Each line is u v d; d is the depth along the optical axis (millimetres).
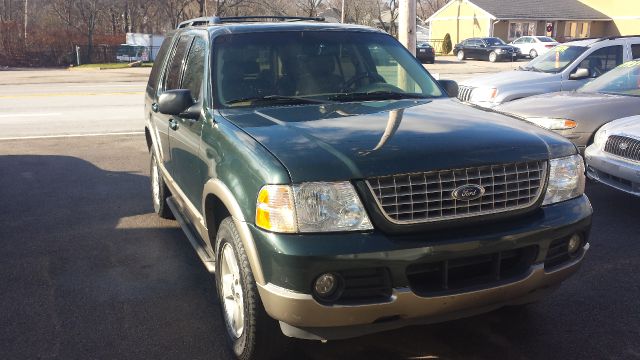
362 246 2994
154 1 48938
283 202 3041
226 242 3645
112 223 6371
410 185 3096
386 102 4324
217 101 4195
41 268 5145
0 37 38750
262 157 3219
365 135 3393
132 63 37688
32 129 12492
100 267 5160
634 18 52312
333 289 3033
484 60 42375
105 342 3908
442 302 3107
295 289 2994
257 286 3193
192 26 5578
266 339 3357
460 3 55562
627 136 6262
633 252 5328
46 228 6223
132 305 4434
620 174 6270
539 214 3387
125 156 9844
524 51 43562
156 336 3984
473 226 3225
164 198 6070
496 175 3258
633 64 8602
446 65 37562
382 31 5234
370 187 3053
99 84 22766
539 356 3648
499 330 3957
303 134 3441
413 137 3354
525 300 3516
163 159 5574
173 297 4566
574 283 4676
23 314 4297
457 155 3195
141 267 5156
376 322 3135
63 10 45750
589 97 8062
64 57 39781
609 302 4348
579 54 10930
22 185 8039
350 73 4652
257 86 4371
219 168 3656
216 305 4422
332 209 3033
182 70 5105
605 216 6395
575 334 3898
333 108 4086
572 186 3551
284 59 4590
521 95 10500
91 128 12609
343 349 3754
